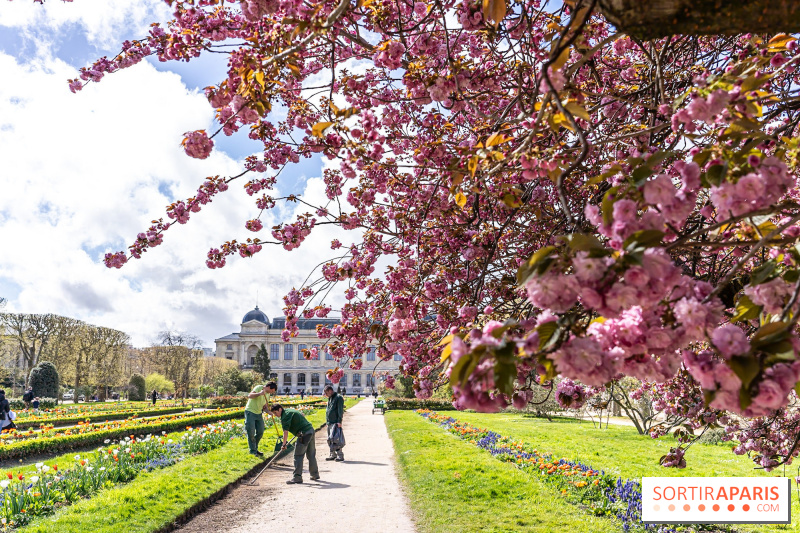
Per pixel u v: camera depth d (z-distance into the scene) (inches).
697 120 76.3
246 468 357.7
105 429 550.0
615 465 405.7
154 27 166.6
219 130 111.6
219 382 1898.4
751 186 62.4
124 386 1990.7
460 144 140.1
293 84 149.3
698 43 138.7
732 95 74.2
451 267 157.9
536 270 57.6
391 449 499.8
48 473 303.9
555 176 84.8
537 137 114.0
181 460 374.3
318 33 93.0
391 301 153.7
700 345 86.6
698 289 64.6
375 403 1155.3
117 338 1657.2
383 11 126.4
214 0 143.9
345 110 99.6
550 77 75.5
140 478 305.4
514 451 429.1
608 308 55.3
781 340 52.9
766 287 68.1
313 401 1533.0
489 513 243.4
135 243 177.5
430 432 609.6
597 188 128.0
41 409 1176.8
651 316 62.0
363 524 240.4
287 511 263.7
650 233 56.3
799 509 252.4
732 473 362.9
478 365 56.1
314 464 343.0
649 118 135.8
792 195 106.7
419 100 126.3
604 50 157.0
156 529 216.8
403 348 146.2
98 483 282.4
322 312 188.4
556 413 1033.5
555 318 61.7
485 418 957.8
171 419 725.9
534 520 231.8
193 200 182.7
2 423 552.7
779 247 81.3
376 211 183.2
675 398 166.2
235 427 556.7
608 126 140.9
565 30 67.2
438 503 263.7
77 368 1531.7
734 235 91.8
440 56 137.8
